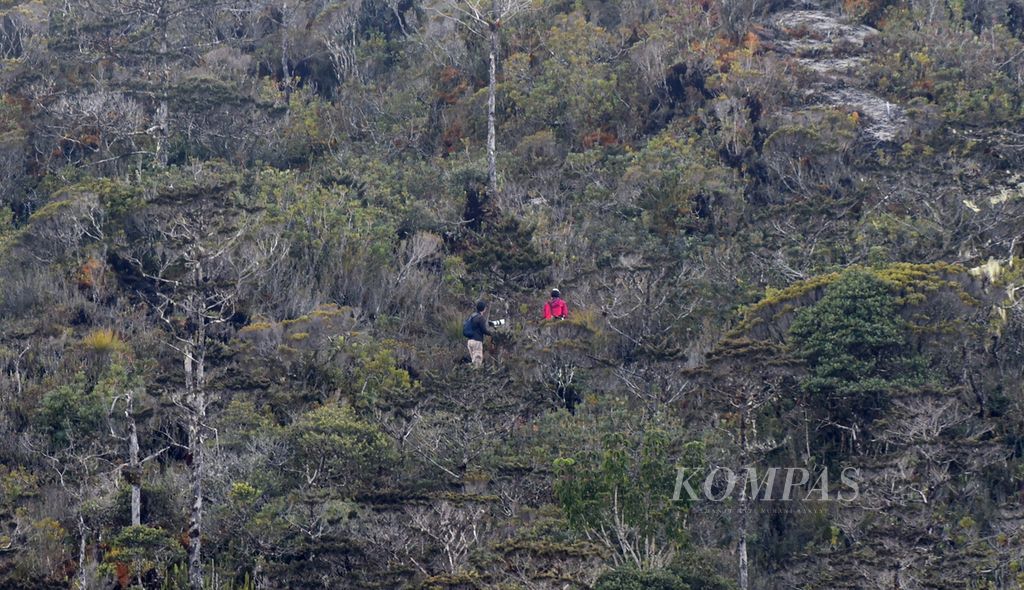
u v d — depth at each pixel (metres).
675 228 120.44
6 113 141.62
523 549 77.00
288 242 112.94
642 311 106.56
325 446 91.19
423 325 111.81
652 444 83.31
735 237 116.75
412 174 132.12
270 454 91.75
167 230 96.25
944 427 92.81
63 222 116.75
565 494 81.81
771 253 112.38
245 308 108.81
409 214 125.00
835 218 115.12
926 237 112.88
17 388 99.69
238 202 116.88
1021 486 91.62
